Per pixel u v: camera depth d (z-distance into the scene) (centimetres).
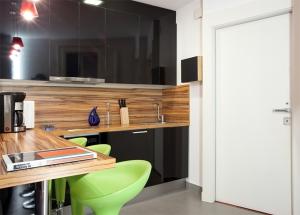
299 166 223
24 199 114
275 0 237
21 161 88
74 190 116
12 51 240
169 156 321
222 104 288
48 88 294
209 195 290
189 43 334
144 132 302
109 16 300
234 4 267
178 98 354
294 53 223
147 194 309
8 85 268
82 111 317
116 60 304
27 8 167
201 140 319
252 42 264
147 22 331
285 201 241
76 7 276
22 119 220
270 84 252
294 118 226
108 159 101
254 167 263
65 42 269
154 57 337
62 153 103
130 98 359
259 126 260
